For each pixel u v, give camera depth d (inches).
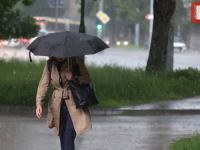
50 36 579.8
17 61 2493.8
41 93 609.0
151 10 4739.2
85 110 602.5
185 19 7583.7
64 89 598.5
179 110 1347.2
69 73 581.9
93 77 1753.2
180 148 733.9
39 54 563.5
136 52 5782.5
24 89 1508.4
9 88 1496.1
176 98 1595.7
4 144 858.1
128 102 1472.7
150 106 1401.3
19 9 2384.4
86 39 573.3
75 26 6476.4
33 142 882.8
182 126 1111.6
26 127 1070.4
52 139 918.4
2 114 1298.0
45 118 1229.1
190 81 1806.1
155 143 884.6
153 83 1699.1
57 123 604.1
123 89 1539.1
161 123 1162.0
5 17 2351.1
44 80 611.2
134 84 1621.6
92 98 593.3
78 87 585.9
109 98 1494.8
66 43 561.3
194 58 4756.4
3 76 1856.5
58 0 4197.8
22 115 1283.2
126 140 916.0
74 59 600.4
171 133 1004.6
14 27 2377.0
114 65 2289.6
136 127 1091.3
